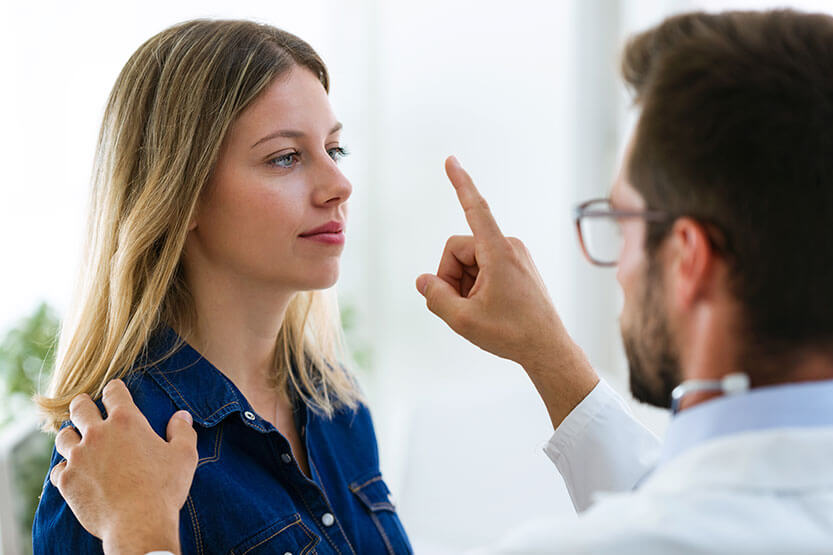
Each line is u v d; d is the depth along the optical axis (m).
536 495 2.45
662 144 0.69
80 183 3.11
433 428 2.61
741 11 0.73
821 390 0.67
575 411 1.08
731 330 0.68
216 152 1.05
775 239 0.66
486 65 3.29
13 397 2.71
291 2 3.32
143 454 0.94
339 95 3.38
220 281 1.11
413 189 3.41
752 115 0.66
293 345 1.25
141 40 3.12
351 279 3.47
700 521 0.63
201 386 1.09
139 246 1.07
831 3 2.37
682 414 0.72
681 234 0.69
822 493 0.64
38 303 3.09
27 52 3.08
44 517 1.01
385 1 3.33
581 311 3.25
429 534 2.40
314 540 1.07
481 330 1.05
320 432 1.23
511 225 3.32
